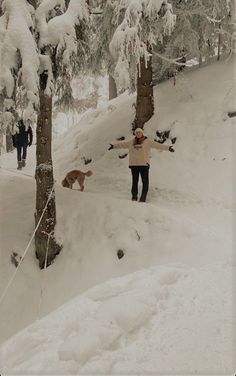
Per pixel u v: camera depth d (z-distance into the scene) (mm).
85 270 6863
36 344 2756
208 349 2572
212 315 3000
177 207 8477
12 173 11258
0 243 7656
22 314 6629
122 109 13031
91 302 3238
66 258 7215
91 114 15422
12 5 6562
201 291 3449
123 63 7930
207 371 2355
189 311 3078
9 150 18672
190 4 9945
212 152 9570
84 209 7816
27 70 6316
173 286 3584
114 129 12109
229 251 5867
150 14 7812
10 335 6348
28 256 7438
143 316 2906
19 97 7027
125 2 7973
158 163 9938
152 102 11117
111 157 11086
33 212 8273
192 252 6242
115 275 6574
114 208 7625
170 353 2533
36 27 6742
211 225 7277
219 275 3867
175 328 2818
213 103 10484
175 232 6816
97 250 7090
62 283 6836
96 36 10289
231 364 2406
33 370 2402
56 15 7059
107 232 7297
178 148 9992
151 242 6836
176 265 4348
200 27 10500
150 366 2408
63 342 2689
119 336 2693
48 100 7145
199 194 8734
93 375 2330
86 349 2504
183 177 9336
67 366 2412
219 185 8781
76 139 13375
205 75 11391
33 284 7039
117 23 8789
